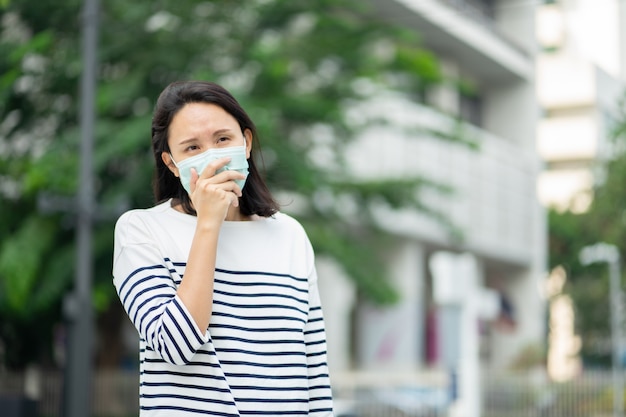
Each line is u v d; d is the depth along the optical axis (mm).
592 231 34188
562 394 25531
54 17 19547
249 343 2822
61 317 22000
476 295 16906
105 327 23422
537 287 45094
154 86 20094
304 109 20141
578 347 40500
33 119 20734
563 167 53250
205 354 2766
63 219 19094
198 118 2861
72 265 19344
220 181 2807
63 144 18125
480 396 25922
